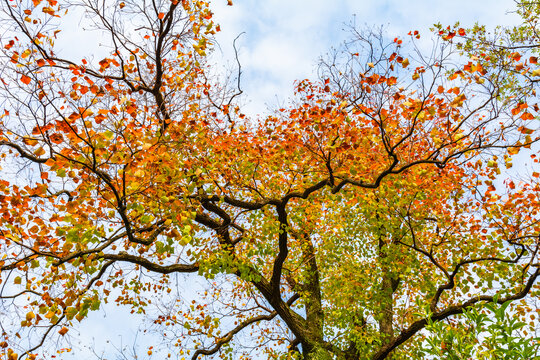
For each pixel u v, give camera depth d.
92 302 7.43
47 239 7.73
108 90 7.38
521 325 3.99
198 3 9.26
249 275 9.44
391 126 8.82
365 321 11.66
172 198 7.55
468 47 9.38
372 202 10.12
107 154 6.85
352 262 12.34
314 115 8.49
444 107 7.81
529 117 7.16
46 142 6.41
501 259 9.70
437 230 11.23
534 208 10.52
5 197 7.35
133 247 8.46
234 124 10.55
